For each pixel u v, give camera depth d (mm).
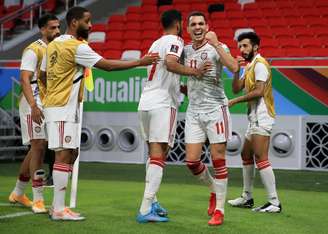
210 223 16750
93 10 52250
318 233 15953
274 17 45781
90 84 19453
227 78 33469
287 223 17359
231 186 26266
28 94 17984
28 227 16156
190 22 17125
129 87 35875
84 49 16734
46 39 18844
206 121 17141
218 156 17047
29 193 23344
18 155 37938
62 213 17203
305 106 32688
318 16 44844
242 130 33625
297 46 41531
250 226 16734
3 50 46469
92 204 20578
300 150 32844
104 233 15484
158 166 17141
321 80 32344
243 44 19703
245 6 48312
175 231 15836
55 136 16922
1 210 19125
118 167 33812
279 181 28250
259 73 19078
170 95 17172
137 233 15508
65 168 17219
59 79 16969
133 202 21094
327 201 22031
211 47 17031
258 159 19500
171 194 23375
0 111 37656
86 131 36906
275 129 33250
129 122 35938
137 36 46094
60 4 53438
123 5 54344
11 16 47344
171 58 16422
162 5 51406
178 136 35062
